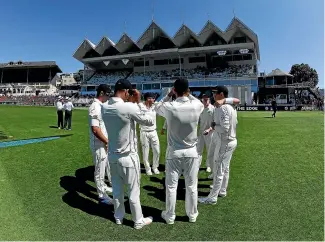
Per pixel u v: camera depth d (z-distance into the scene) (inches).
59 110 674.8
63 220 184.5
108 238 162.6
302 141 459.5
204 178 275.4
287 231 167.8
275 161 327.3
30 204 207.9
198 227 174.9
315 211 193.3
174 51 2449.6
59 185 249.6
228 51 2426.2
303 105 1718.8
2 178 263.0
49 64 3462.1
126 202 215.5
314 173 278.1
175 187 180.2
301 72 3449.8
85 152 379.2
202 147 295.7
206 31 2378.2
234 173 283.1
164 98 190.4
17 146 412.8
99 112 206.8
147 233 168.2
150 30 2532.0
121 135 172.7
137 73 2691.9
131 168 173.6
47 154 363.3
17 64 3538.4
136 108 173.3
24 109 1571.1
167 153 181.6
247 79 2129.7
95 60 2736.2
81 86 2780.5
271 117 1045.2
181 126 173.9
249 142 456.1
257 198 217.9
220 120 205.3
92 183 259.8
